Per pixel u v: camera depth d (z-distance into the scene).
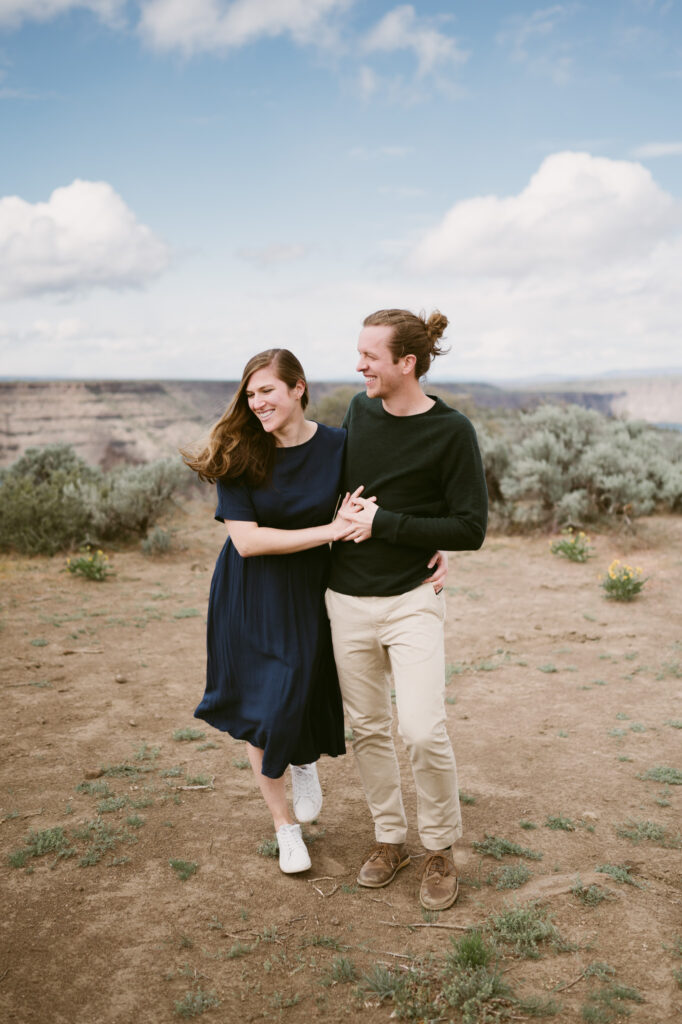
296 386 2.75
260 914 2.71
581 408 13.47
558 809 3.59
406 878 2.97
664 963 2.41
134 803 3.60
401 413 2.74
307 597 2.92
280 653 2.85
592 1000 2.23
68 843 3.20
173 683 5.61
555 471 11.64
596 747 4.39
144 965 2.42
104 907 2.75
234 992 2.30
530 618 7.41
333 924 2.65
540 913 2.68
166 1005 2.24
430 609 2.76
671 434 15.84
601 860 3.10
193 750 4.34
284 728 2.82
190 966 2.41
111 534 11.68
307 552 2.94
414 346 2.61
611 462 11.60
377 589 2.75
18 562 10.30
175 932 2.60
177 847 3.20
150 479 11.57
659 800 3.65
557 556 10.32
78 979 2.35
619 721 4.79
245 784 3.88
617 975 2.35
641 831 3.33
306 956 2.46
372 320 2.65
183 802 3.64
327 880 2.95
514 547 11.02
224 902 2.79
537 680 5.66
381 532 2.66
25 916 2.68
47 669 5.88
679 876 2.97
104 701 5.18
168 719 4.86
